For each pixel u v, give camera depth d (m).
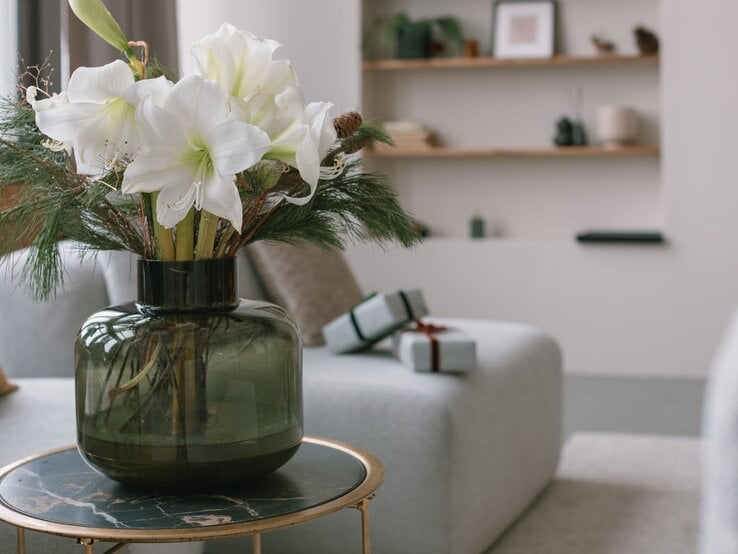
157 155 1.27
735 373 0.67
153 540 1.27
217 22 5.27
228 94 1.32
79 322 2.61
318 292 2.92
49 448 1.94
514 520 2.75
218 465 1.38
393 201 1.51
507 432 2.63
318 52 5.20
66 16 3.76
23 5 3.68
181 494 1.42
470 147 5.36
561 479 3.20
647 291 4.88
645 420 4.00
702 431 3.81
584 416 4.08
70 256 2.65
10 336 2.62
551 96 5.25
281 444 1.43
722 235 4.77
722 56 4.71
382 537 2.35
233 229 1.43
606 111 5.02
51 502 1.40
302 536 2.42
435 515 2.30
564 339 5.00
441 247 5.10
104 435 1.39
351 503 1.39
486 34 5.30
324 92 5.20
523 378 2.78
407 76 5.39
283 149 1.31
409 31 5.22
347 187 1.50
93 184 1.37
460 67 5.29
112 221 1.45
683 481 3.15
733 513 0.65
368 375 2.44
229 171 1.25
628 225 5.22
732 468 0.66
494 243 5.05
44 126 1.31
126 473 1.39
